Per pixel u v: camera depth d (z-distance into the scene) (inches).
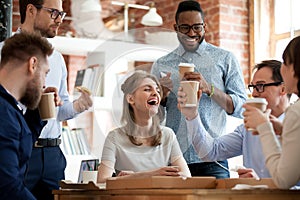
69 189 77.8
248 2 202.8
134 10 237.1
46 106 83.7
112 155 89.8
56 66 104.5
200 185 66.3
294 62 68.6
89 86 94.7
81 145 161.0
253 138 92.3
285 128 64.2
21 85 76.7
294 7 190.2
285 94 92.8
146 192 64.4
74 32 222.5
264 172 90.6
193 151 105.7
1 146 70.5
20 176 75.6
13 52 76.4
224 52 114.0
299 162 62.8
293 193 64.8
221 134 107.7
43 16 102.1
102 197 71.2
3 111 72.2
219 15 196.7
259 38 200.1
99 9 218.2
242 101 110.7
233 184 67.9
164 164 91.0
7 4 112.2
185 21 111.5
